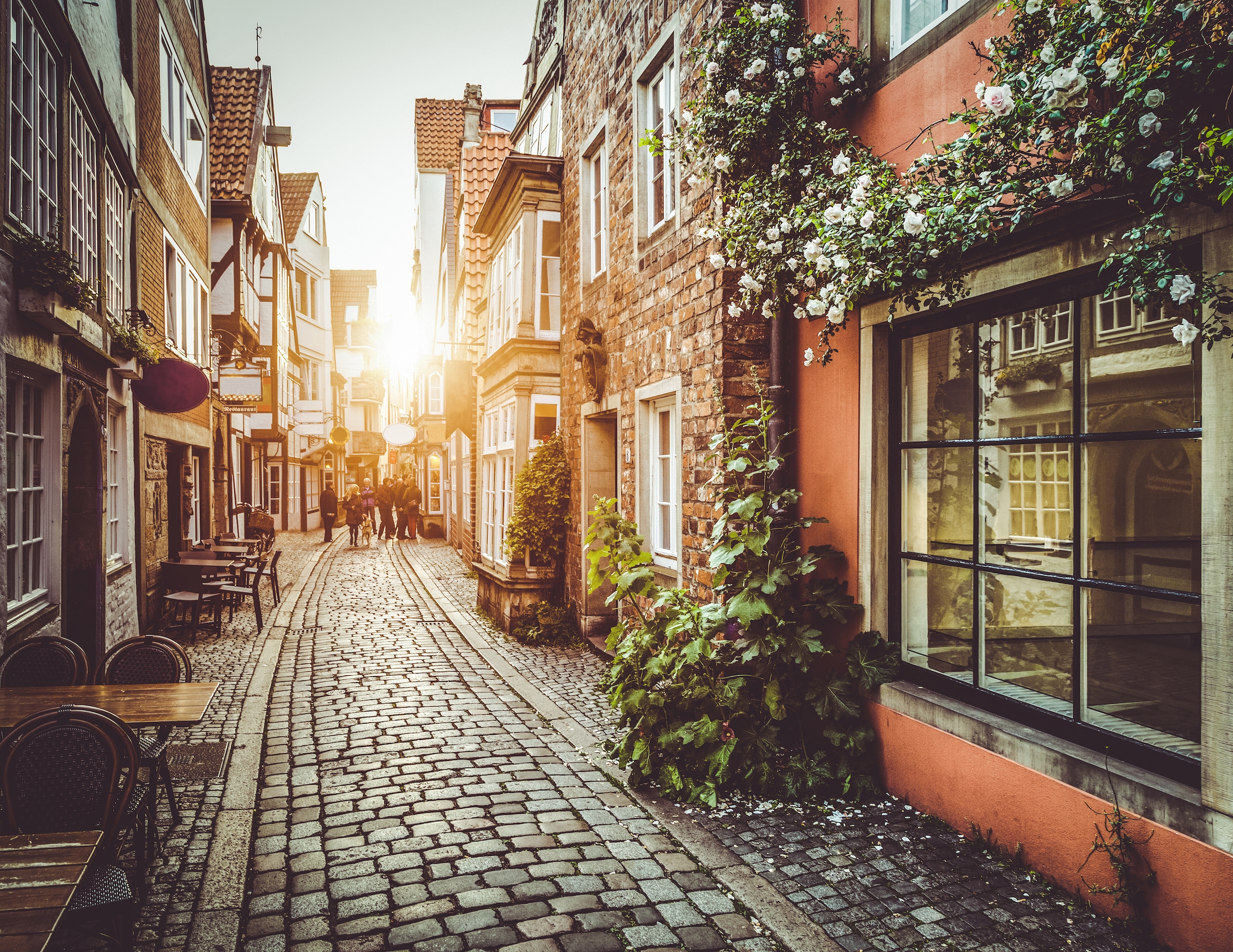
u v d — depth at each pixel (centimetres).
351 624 987
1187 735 286
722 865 339
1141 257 234
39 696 361
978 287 352
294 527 2881
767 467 439
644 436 700
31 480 530
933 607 405
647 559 502
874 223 325
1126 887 274
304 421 2756
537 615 895
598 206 873
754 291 448
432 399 2580
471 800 420
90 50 634
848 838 361
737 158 457
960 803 358
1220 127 229
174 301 1069
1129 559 303
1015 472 355
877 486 425
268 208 1970
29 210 498
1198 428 275
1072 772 299
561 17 982
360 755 495
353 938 289
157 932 291
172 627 929
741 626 421
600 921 300
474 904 312
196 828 382
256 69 1658
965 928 286
